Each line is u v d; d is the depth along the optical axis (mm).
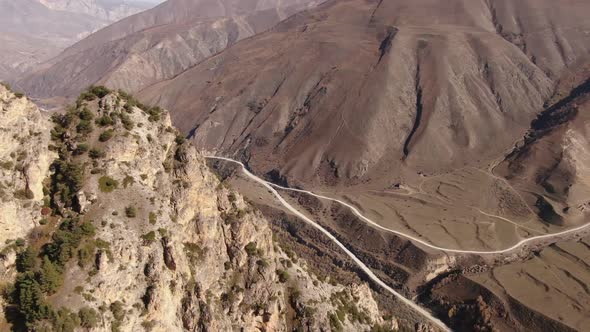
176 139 71875
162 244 61094
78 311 53000
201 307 64625
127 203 61156
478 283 125562
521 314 115438
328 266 140250
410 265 137250
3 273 54688
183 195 67688
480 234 150750
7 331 52812
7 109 59656
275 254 82000
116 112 66125
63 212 59469
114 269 56562
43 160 60344
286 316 76250
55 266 54781
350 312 86125
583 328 109750
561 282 126500
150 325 57531
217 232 72125
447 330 117875
